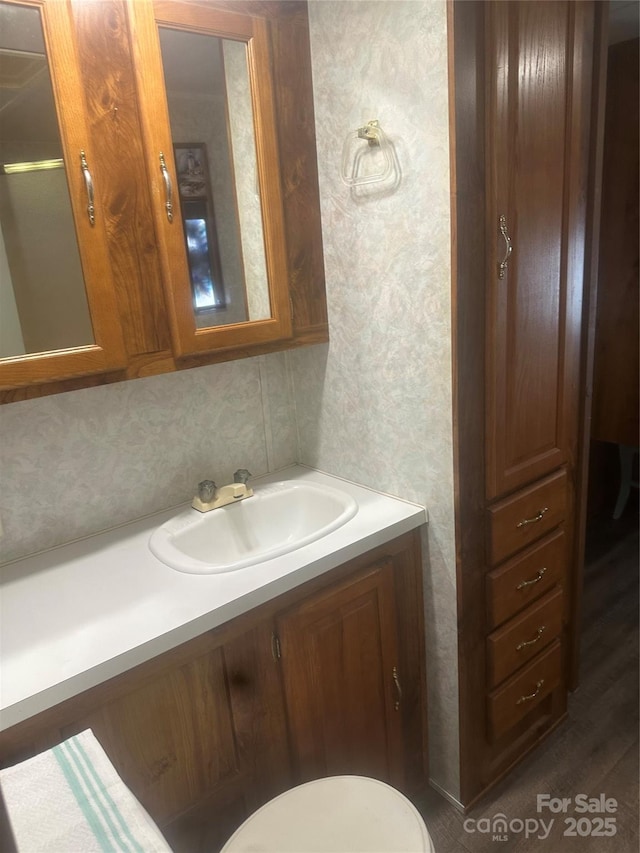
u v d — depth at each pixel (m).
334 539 1.33
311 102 1.44
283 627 1.22
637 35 2.36
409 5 1.18
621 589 2.59
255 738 1.24
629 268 2.55
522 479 1.52
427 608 1.54
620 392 2.72
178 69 1.22
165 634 1.04
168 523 1.49
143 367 1.25
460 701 1.53
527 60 1.27
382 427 1.53
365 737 1.46
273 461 1.82
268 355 1.74
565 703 1.91
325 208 1.50
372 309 1.46
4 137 1.04
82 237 1.12
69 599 1.17
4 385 1.07
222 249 1.34
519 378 1.45
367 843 1.01
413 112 1.23
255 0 1.30
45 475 1.38
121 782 0.77
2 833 0.42
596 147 1.53
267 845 1.02
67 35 1.05
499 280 1.32
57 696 0.93
